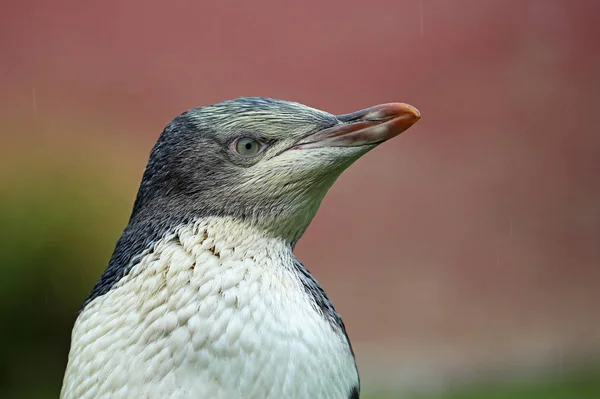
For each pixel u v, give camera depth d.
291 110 3.96
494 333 16.72
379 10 19.56
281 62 19.41
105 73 18.94
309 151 3.88
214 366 3.38
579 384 12.21
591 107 19.83
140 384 3.39
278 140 3.88
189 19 19.34
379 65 19.42
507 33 19.94
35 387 10.12
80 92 18.78
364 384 12.46
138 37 19.19
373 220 18.03
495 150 19.31
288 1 19.53
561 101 19.84
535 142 19.58
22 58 18.91
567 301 18.11
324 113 4.04
